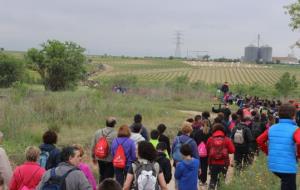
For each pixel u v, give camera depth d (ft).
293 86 237.66
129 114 97.81
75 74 232.12
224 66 602.44
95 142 39.40
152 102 140.67
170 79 384.06
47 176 22.17
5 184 28.73
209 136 45.39
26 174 26.12
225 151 41.37
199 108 138.82
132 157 35.83
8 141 62.49
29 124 73.41
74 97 98.43
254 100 131.23
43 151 30.01
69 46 233.76
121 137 36.29
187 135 37.96
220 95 166.61
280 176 26.99
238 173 45.93
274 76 453.17
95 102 97.91
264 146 28.86
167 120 99.35
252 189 39.01
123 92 156.56
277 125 27.32
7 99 84.79
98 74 438.81
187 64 624.59
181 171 32.14
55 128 72.08
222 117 51.26
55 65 224.33
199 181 47.73
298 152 26.53
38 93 104.83
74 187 21.93
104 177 39.52
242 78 426.51
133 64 605.31
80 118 82.02
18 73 249.96
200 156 45.32
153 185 26.32
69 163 22.59
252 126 57.98
